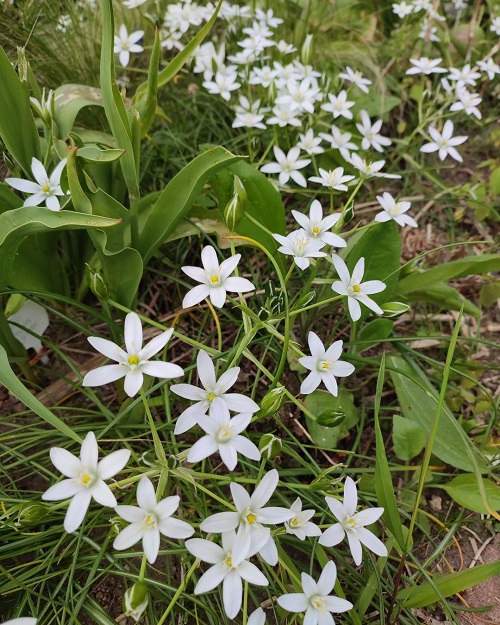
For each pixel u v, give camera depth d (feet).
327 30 2.08
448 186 1.82
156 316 1.44
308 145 1.50
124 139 1.04
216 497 0.77
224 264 0.89
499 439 1.27
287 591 0.93
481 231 1.73
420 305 1.54
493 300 1.51
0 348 0.85
